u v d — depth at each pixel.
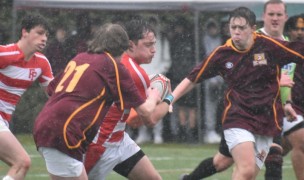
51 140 18.80
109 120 21.23
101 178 22.00
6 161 22.41
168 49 47.47
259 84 23.19
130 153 22.06
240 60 23.20
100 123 19.17
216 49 23.56
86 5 46.50
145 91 20.89
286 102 26.33
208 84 47.19
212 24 47.22
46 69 24.39
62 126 18.73
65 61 46.59
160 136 47.72
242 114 23.02
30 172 33.78
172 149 44.69
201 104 47.44
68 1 46.38
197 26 46.91
